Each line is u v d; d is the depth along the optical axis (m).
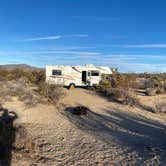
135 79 35.34
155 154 8.84
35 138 10.47
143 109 18.31
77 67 30.00
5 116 12.51
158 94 25.39
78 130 12.37
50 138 10.70
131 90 25.45
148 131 12.55
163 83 31.52
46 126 12.81
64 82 29.56
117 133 12.01
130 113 16.91
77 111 16.05
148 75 53.22
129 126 13.54
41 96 20.33
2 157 7.27
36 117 14.55
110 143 10.26
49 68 29.50
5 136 8.28
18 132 9.38
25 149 8.46
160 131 12.62
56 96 20.61
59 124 13.45
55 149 9.25
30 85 28.94
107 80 29.19
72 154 8.81
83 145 9.91
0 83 23.73
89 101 21.03
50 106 18.00
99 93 25.73
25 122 13.16
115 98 22.28
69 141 10.41
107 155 8.80
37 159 7.91
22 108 16.27
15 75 39.31
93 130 12.52
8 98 18.17
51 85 23.30
